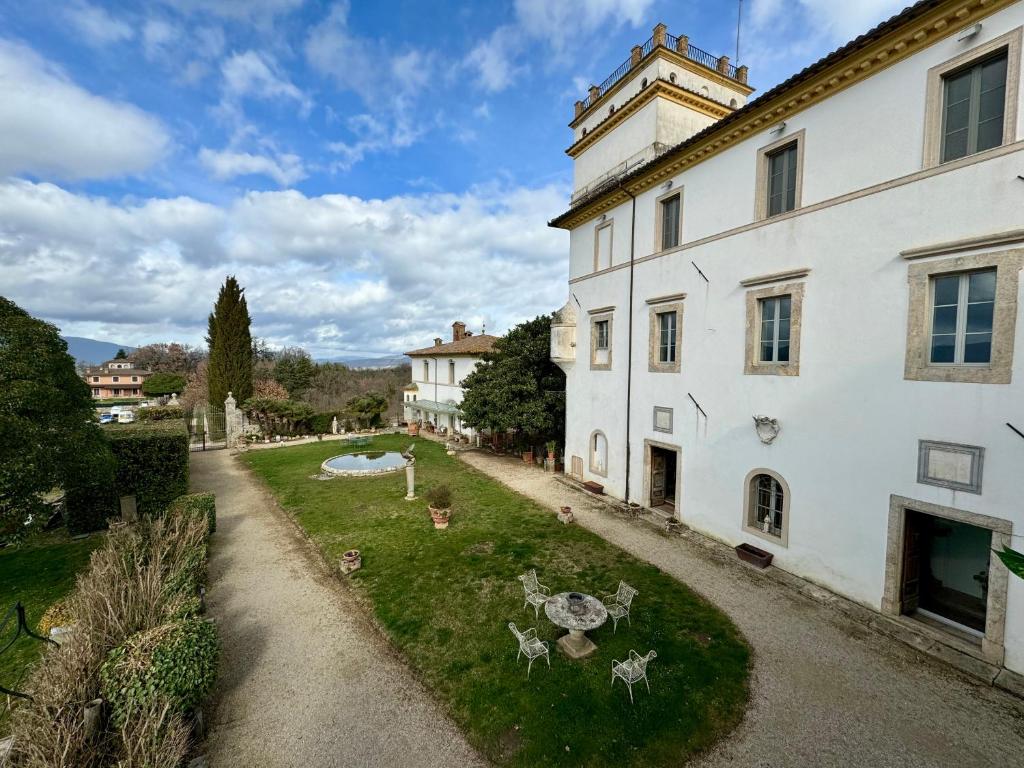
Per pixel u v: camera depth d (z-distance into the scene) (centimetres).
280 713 693
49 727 513
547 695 717
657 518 1503
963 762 593
